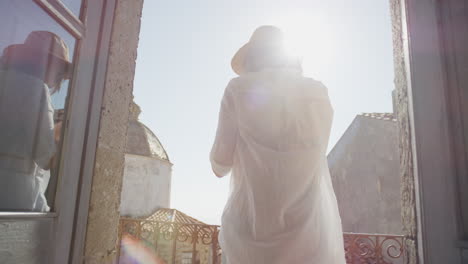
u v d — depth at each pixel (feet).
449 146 5.69
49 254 5.00
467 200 5.44
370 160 42.45
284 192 4.70
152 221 19.81
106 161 6.63
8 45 4.36
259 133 5.01
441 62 6.03
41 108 4.94
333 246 5.02
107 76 6.66
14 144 4.49
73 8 5.55
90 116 6.06
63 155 5.34
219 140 5.40
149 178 79.15
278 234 4.56
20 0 4.46
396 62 7.71
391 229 38.06
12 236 4.30
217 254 17.66
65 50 5.40
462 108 5.73
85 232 5.93
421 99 6.14
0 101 4.29
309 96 5.25
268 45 5.67
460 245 5.29
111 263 6.87
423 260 5.71
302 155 4.87
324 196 5.31
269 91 5.21
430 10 6.34
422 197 5.83
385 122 41.81
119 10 7.16
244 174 5.04
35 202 4.81
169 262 45.78
